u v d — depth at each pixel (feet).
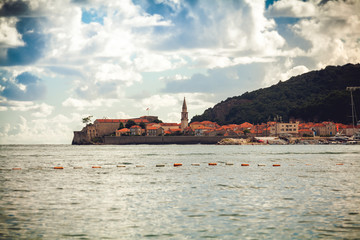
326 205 119.75
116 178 202.59
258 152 544.62
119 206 120.57
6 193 149.38
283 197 135.13
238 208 116.16
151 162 337.52
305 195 139.23
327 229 91.97
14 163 339.98
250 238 85.66
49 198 136.77
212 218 103.55
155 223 98.73
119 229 93.30
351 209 113.50
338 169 248.52
